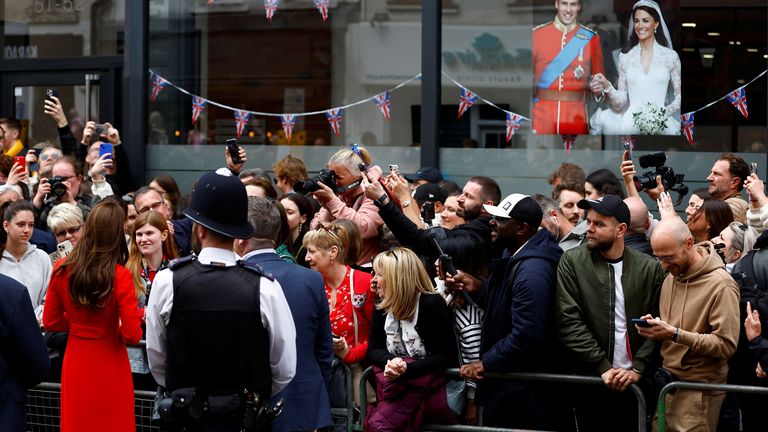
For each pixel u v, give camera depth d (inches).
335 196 302.2
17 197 349.7
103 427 262.5
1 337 242.2
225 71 420.2
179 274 211.8
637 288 248.8
